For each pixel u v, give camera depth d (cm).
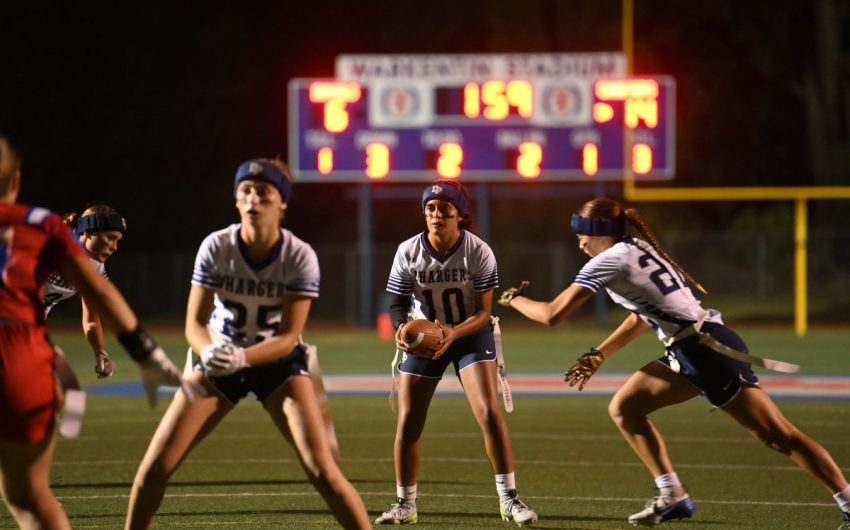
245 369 975
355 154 4578
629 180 4472
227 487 1517
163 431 966
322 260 6231
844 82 6356
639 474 1634
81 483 1551
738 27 6431
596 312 5800
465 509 1378
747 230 5788
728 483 1560
